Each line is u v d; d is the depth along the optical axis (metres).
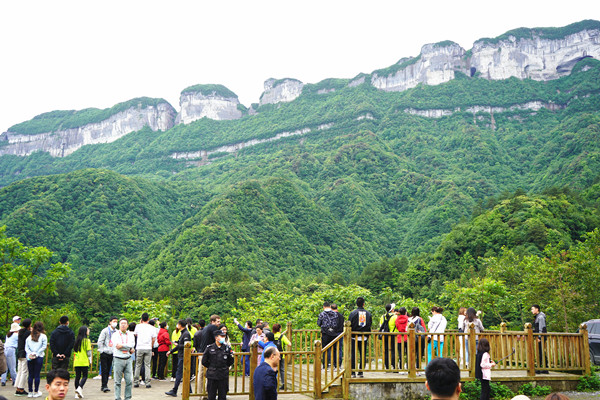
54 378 6.05
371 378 13.34
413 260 99.25
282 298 42.53
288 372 16.56
